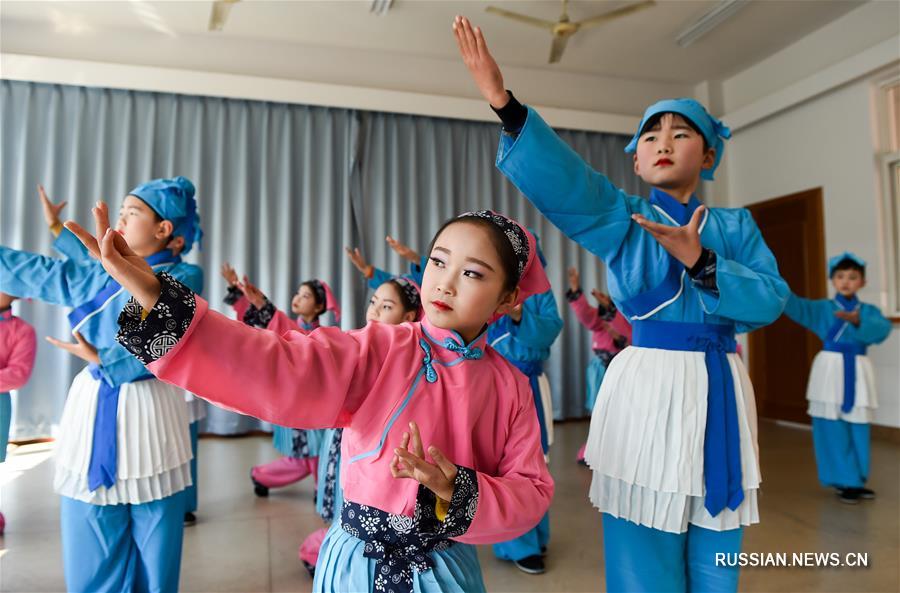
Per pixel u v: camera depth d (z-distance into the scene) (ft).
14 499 10.28
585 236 4.20
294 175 17.72
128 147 16.35
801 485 11.61
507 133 3.74
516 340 7.86
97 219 2.28
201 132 16.93
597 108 20.93
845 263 11.30
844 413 10.64
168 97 16.89
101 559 5.16
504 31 17.49
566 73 20.65
